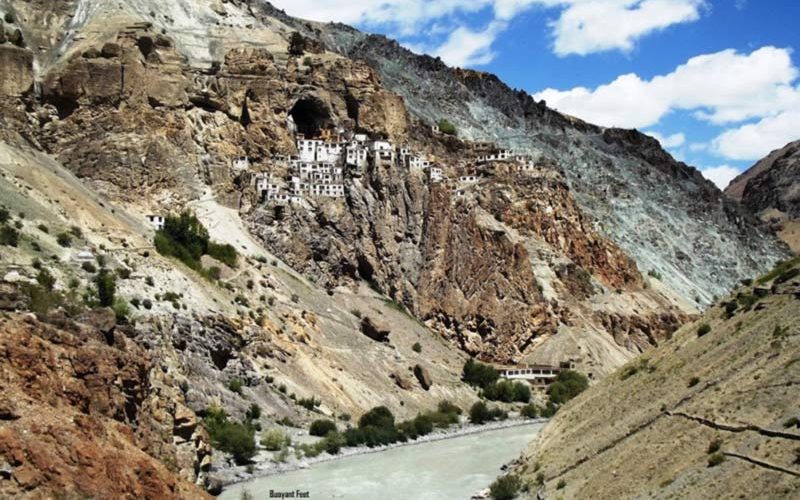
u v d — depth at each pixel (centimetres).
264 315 15925
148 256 15025
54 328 7312
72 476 6122
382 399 16262
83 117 19938
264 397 14038
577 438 9738
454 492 10700
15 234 12888
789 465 6606
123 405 7475
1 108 18925
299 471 11912
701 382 8700
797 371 7619
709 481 7012
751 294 9844
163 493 6731
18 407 6331
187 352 13362
